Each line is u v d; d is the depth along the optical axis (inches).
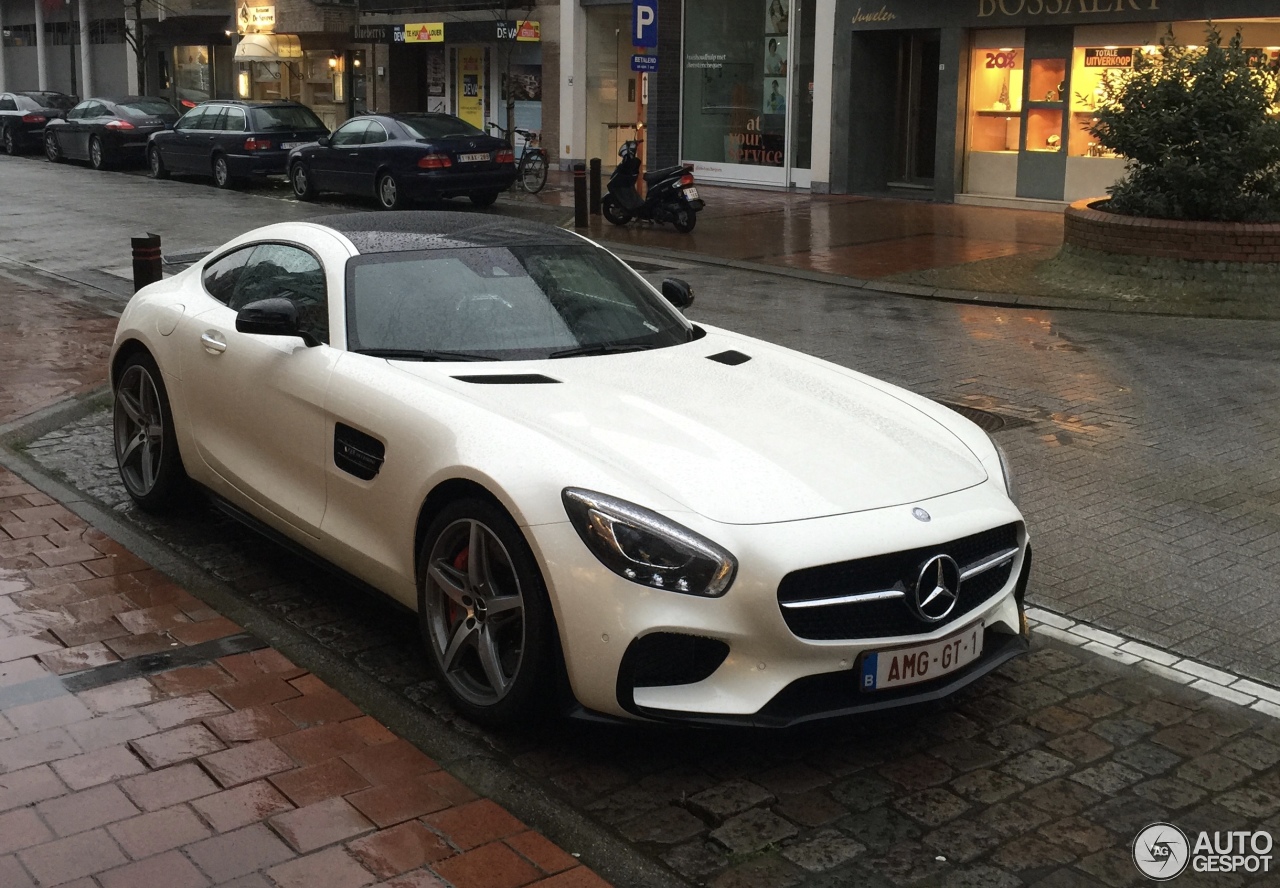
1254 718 170.2
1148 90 550.6
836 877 131.8
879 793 148.5
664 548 141.4
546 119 1111.0
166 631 181.8
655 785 149.1
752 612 141.1
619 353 190.4
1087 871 134.1
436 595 164.2
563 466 148.6
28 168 1090.7
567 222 755.4
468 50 1197.7
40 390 319.9
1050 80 803.4
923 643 148.3
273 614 195.2
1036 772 154.3
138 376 231.9
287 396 188.2
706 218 779.4
